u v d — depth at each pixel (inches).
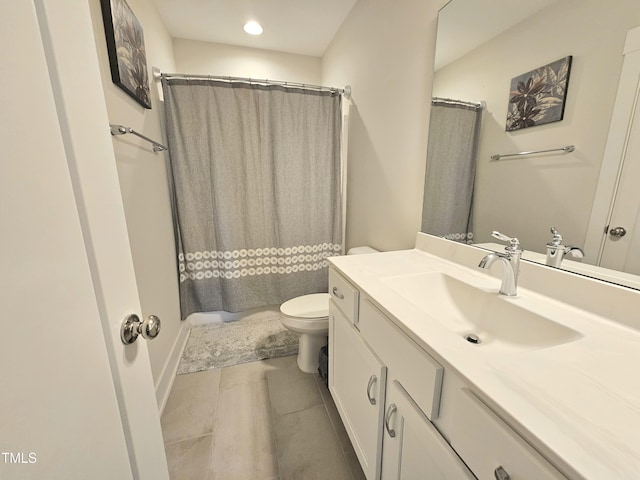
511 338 30.8
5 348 11.2
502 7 37.2
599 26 27.2
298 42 95.7
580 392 18.2
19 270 11.9
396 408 30.2
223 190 81.4
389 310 29.9
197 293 86.7
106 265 18.2
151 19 69.9
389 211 66.7
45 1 14.0
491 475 18.2
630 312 25.8
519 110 36.1
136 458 20.7
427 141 52.5
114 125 45.9
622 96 26.0
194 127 77.4
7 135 11.6
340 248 93.0
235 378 66.9
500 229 40.0
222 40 94.0
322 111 84.0
